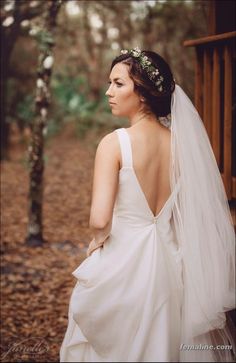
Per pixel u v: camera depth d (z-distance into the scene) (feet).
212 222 7.59
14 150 52.90
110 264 7.23
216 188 7.82
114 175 7.21
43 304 17.53
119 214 7.43
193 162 7.67
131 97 7.69
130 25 43.75
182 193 7.61
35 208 24.71
